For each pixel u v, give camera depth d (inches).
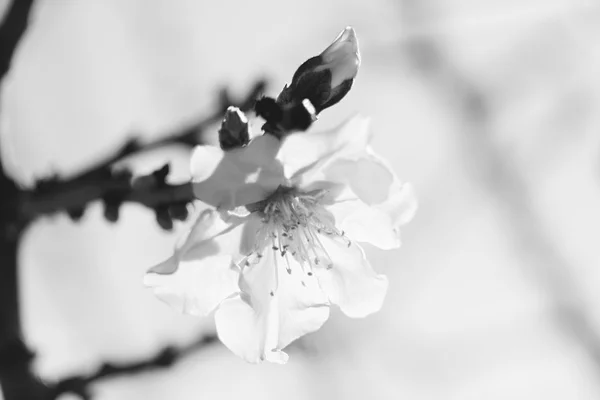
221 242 9.0
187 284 8.9
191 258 8.8
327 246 9.3
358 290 9.3
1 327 9.5
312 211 9.2
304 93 8.7
